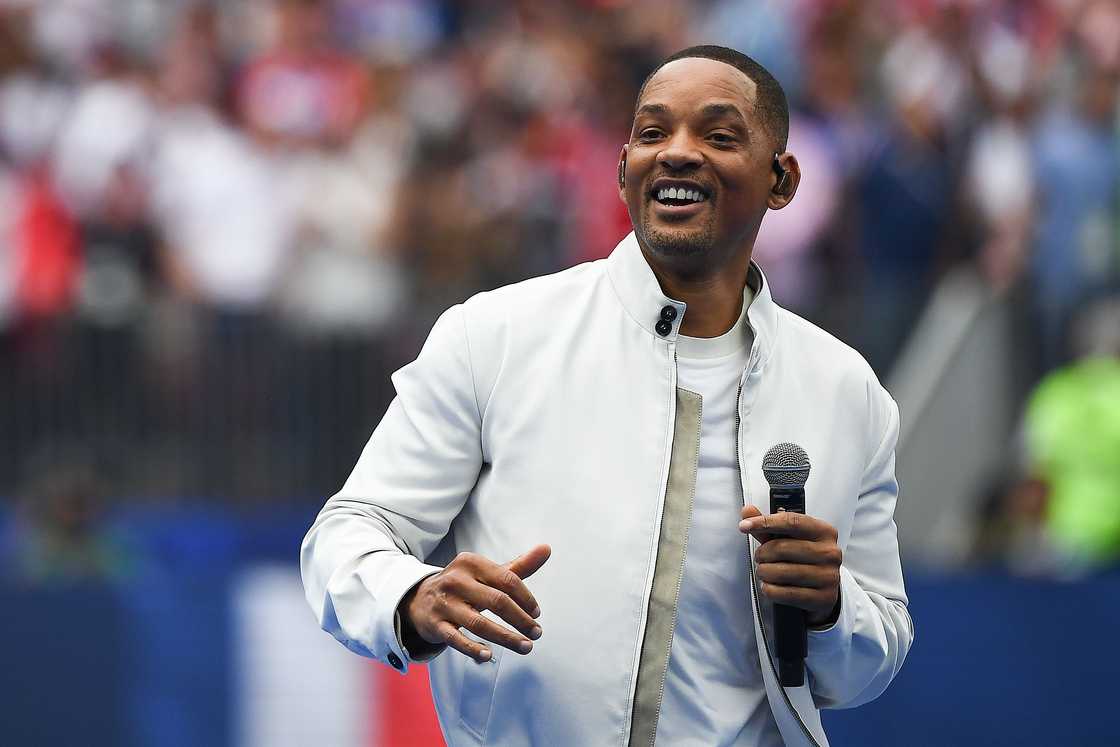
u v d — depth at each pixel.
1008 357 29.25
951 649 26.53
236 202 29.02
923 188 30.19
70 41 30.67
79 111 29.33
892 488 10.95
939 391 28.94
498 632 9.30
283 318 28.36
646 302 10.41
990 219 30.06
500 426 10.26
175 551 26.88
